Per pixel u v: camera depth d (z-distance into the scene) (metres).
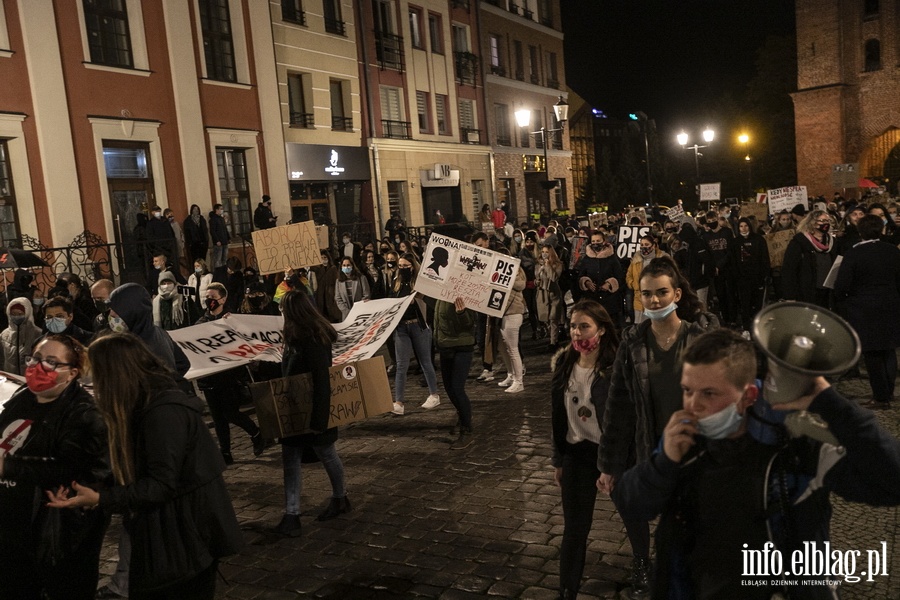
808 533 2.32
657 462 2.34
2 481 3.69
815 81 48.47
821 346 2.13
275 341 7.16
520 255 13.84
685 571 2.45
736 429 2.25
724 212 22.62
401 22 28.45
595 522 5.39
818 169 48.62
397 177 27.70
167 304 9.94
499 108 36.56
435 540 5.33
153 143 17.84
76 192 16.00
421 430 8.16
